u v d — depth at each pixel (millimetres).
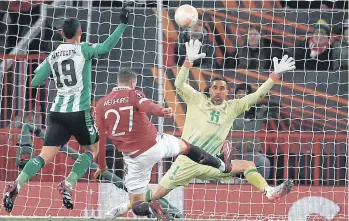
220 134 37688
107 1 49000
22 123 43062
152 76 44438
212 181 43969
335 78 45094
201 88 44750
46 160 33844
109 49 33375
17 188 33219
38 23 47969
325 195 42812
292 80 45156
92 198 42531
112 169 43688
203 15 45688
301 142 44500
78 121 33469
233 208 42812
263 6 47406
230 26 46000
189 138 37656
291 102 45062
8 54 46000
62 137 33812
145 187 33375
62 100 33531
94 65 46344
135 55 45844
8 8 46094
